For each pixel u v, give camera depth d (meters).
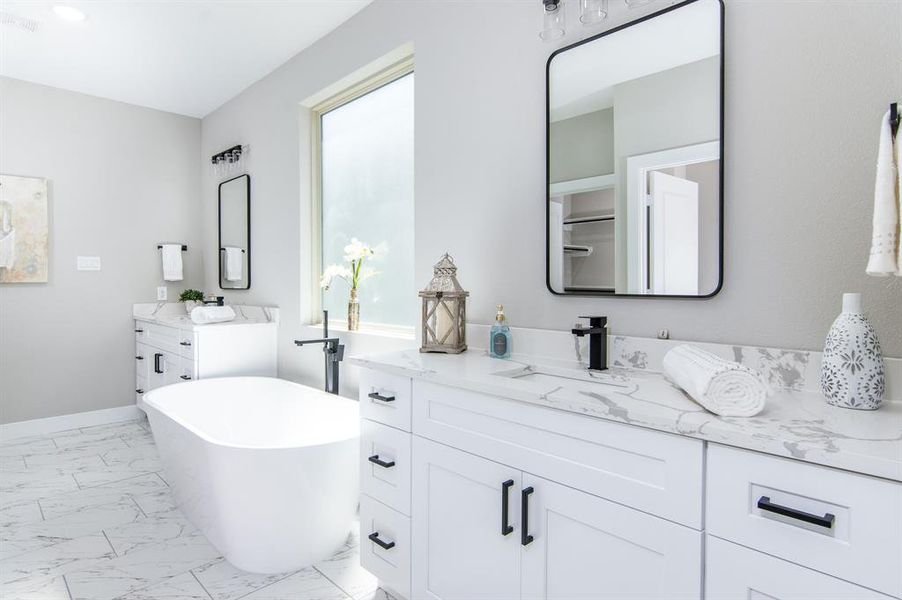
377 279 2.81
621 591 1.06
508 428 1.28
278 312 3.40
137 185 4.07
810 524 0.82
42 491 2.67
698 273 1.42
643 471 1.03
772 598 0.86
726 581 0.91
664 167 1.49
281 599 1.78
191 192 4.34
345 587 1.86
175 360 3.39
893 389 1.10
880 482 0.75
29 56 3.16
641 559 1.03
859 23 1.18
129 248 4.04
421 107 2.29
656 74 1.50
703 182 1.41
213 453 1.86
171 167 4.23
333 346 2.66
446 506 1.46
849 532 0.78
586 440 1.12
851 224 1.19
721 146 1.37
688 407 1.06
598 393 1.20
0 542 2.14
